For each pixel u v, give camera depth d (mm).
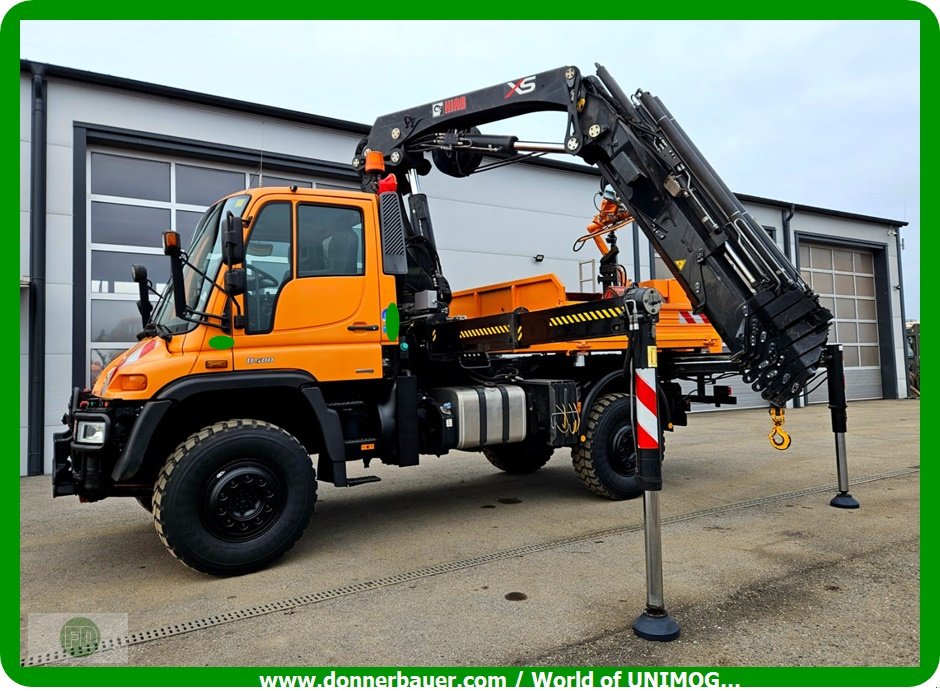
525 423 5535
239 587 3783
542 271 12977
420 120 5742
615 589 3582
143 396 3838
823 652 2820
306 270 4441
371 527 5078
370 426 4855
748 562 3975
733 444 9430
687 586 3588
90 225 8789
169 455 4008
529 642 2959
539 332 5207
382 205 4805
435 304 5508
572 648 2895
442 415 5094
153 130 9117
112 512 5859
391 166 5875
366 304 4637
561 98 5254
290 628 3188
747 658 2777
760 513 5207
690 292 4957
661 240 5047
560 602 3412
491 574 3885
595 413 5727
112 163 9000
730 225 4742
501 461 7281
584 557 4168
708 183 4797
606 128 5137
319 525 5176
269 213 4352
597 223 6660
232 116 9711
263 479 4051
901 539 4422
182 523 3787
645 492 3094
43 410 8148
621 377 5926
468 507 5695
